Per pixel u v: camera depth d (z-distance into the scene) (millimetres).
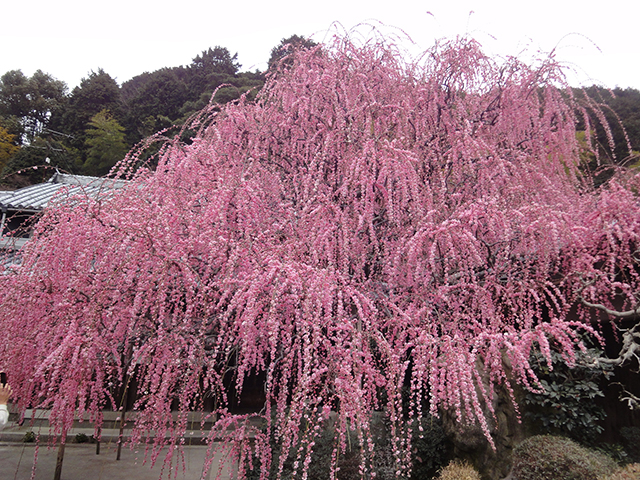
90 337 2416
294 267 2359
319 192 3350
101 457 6453
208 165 3488
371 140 3156
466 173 3619
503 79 4438
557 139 4324
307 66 4406
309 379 2062
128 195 3389
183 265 2512
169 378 2637
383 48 4246
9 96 29891
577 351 3627
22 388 3156
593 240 3576
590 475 3006
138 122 22516
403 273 3135
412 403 2359
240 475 3178
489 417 3893
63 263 3074
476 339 2533
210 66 26453
